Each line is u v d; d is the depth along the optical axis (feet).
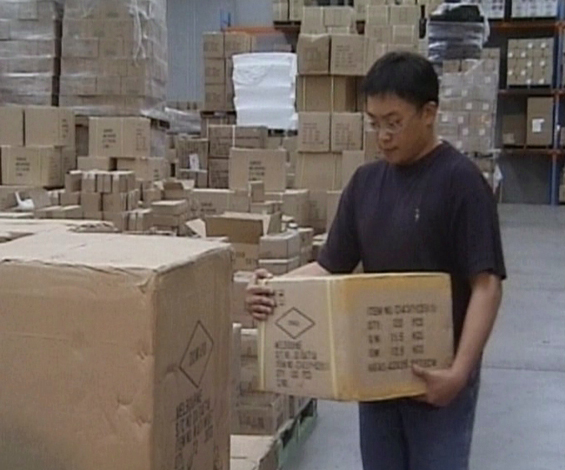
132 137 16.61
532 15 38.68
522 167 41.39
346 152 18.08
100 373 2.82
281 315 4.66
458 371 4.72
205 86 24.79
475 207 4.95
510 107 40.47
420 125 5.03
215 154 20.53
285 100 23.32
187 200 14.70
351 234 5.60
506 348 15.17
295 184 18.44
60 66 18.06
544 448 10.64
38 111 16.12
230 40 24.54
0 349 2.91
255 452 4.80
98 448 2.85
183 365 3.01
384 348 4.55
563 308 18.39
